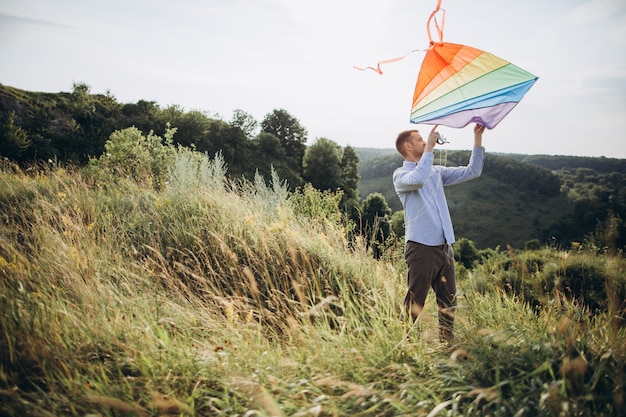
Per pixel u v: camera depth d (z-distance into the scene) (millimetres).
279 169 72125
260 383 2098
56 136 50938
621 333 2320
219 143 69688
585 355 2088
